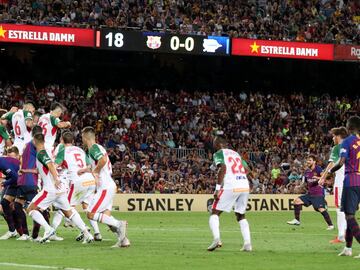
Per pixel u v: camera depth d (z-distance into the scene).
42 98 71.25
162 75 79.94
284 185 65.81
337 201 30.19
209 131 72.44
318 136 76.75
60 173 30.86
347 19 78.62
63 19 67.06
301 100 80.56
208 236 33.06
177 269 20.25
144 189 61.81
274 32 74.75
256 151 72.19
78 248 25.95
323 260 22.86
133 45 66.00
